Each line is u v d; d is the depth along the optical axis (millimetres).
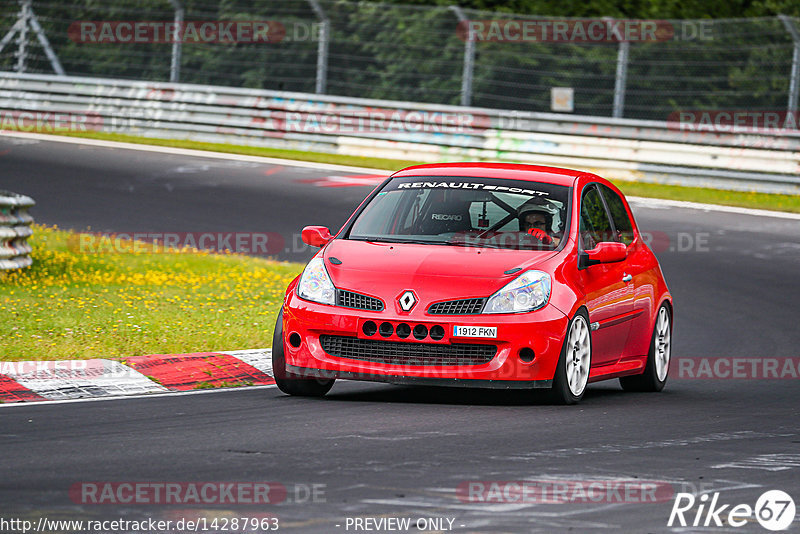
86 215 70125
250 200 75938
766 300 54375
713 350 44062
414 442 24828
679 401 33406
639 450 24719
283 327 31188
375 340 29953
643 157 87125
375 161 93062
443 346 29625
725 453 24734
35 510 18656
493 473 21906
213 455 23141
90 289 48594
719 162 85188
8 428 25938
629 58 111750
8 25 112938
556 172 35281
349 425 26828
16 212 51625
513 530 18031
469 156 91438
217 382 33688
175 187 79188
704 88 111188
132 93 102125
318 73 102000
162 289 49750
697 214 75500
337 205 75062
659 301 36625
